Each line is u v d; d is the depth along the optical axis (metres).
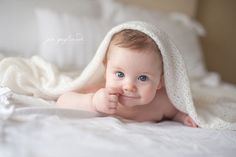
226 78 1.95
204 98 0.95
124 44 0.73
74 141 0.55
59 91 0.82
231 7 1.90
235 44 1.94
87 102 0.75
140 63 0.72
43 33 1.17
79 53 1.13
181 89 0.79
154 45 0.74
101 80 0.85
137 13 1.45
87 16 1.34
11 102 0.69
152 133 0.66
